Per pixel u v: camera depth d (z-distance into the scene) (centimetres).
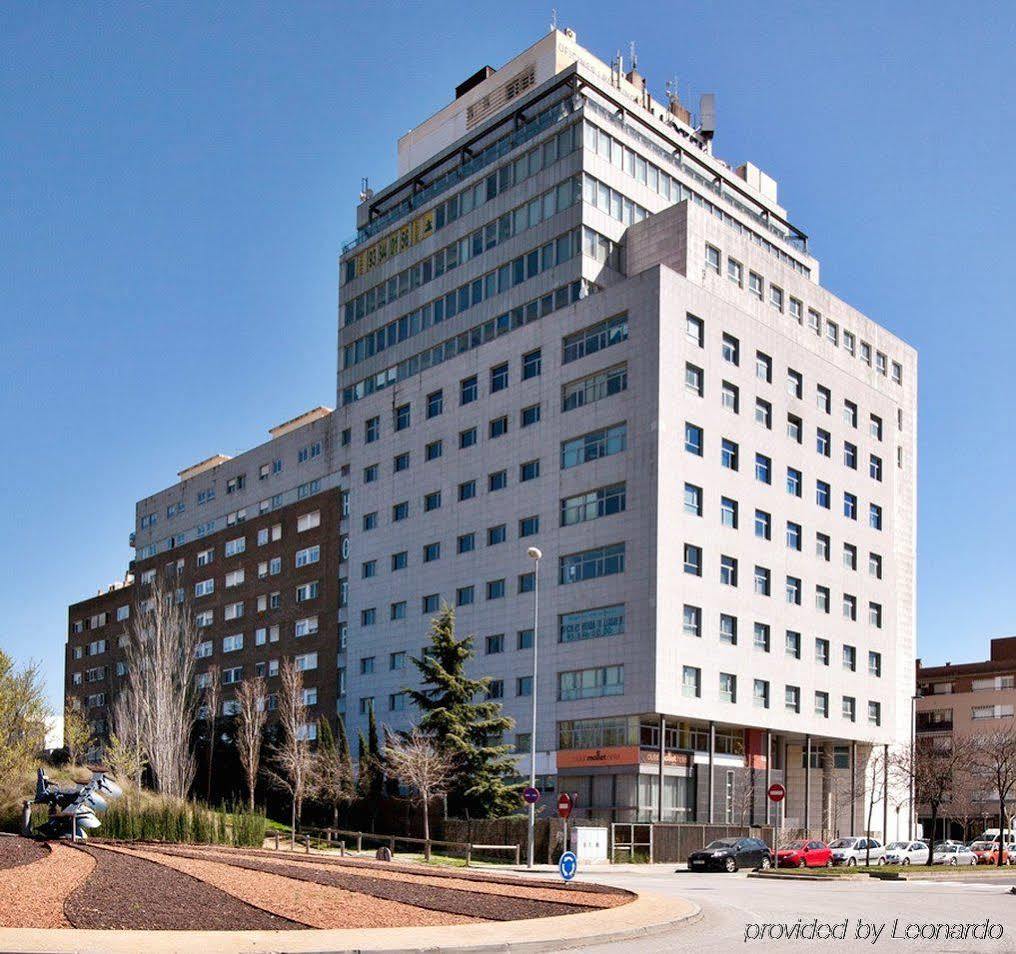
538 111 7569
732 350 6819
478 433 7362
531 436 6962
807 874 4259
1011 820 8419
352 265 8844
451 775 5394
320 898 2047
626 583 6206
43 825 3341
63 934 1473
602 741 6188
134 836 3581
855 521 7688
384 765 5731
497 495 7125
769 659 6750
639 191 7400
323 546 8706
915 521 8762
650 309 6366
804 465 7269
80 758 6575
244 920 1720
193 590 10269
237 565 9719
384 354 8381
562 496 6675
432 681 5566
